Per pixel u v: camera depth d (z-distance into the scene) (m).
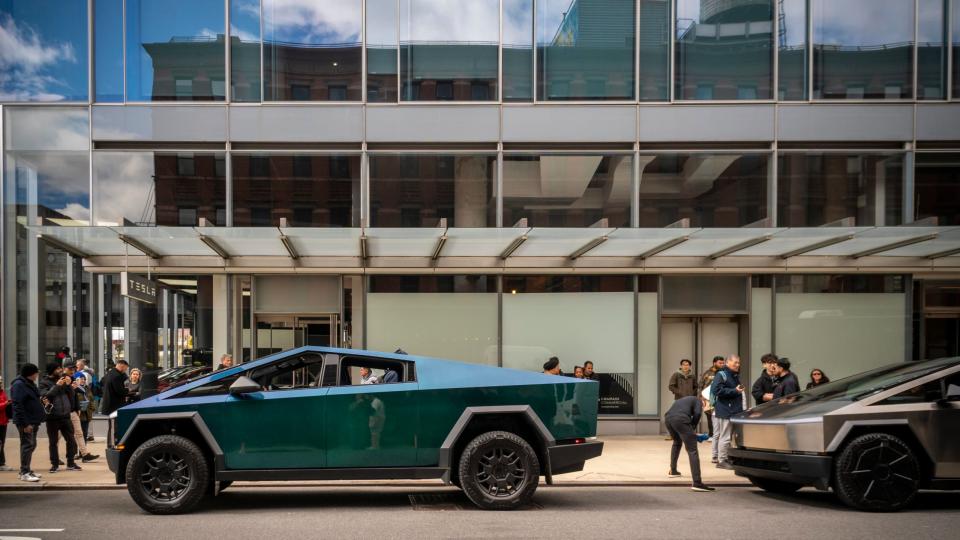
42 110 13.38
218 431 7.00
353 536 6.13
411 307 13.41
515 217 13.47
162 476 7.05
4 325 13.40
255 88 13.41
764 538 6.10
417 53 13.56
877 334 13.66
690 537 6.12
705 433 13.42
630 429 13.36
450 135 13.45
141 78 13.41
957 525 6.59
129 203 13.30
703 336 13.89
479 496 7.09
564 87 13.61
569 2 13.73
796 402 8.17
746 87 13.62
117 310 13.50
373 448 7.10
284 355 7.44
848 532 6.32
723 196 13.57
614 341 13.52
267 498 7.98
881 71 13.70
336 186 13.40
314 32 13.52
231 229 10.12
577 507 7.48
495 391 7.27
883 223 13.59
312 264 13.18
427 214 13.41
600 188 13.55
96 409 13.17
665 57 13.69
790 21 13.70
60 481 8.98
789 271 13.54
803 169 13.61
